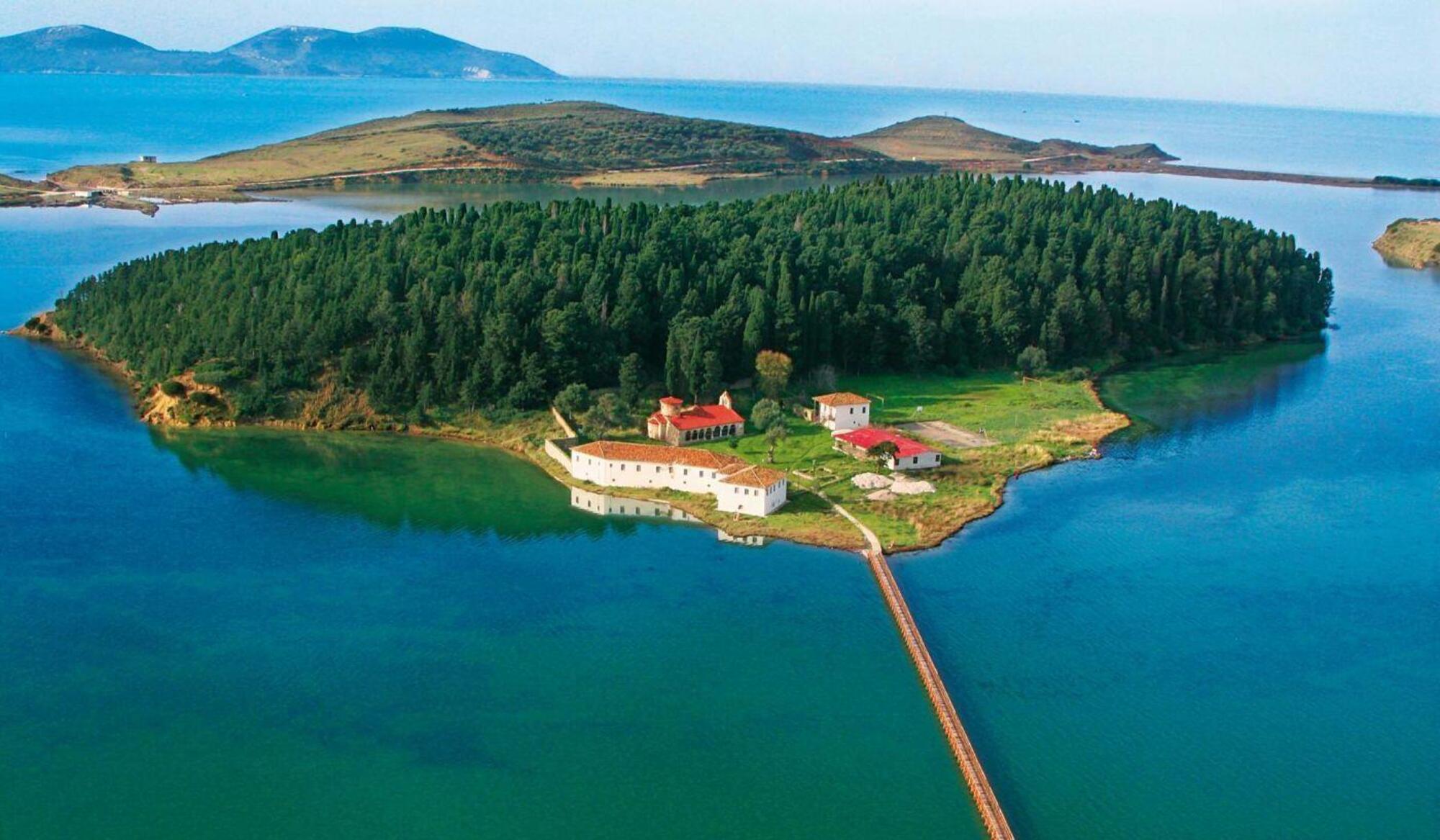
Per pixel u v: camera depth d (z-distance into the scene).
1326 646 129.38
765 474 165.25
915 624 131.38
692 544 153.88
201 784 103.50
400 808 100.94
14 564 143.38
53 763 105.69
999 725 113.31
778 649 127.50
